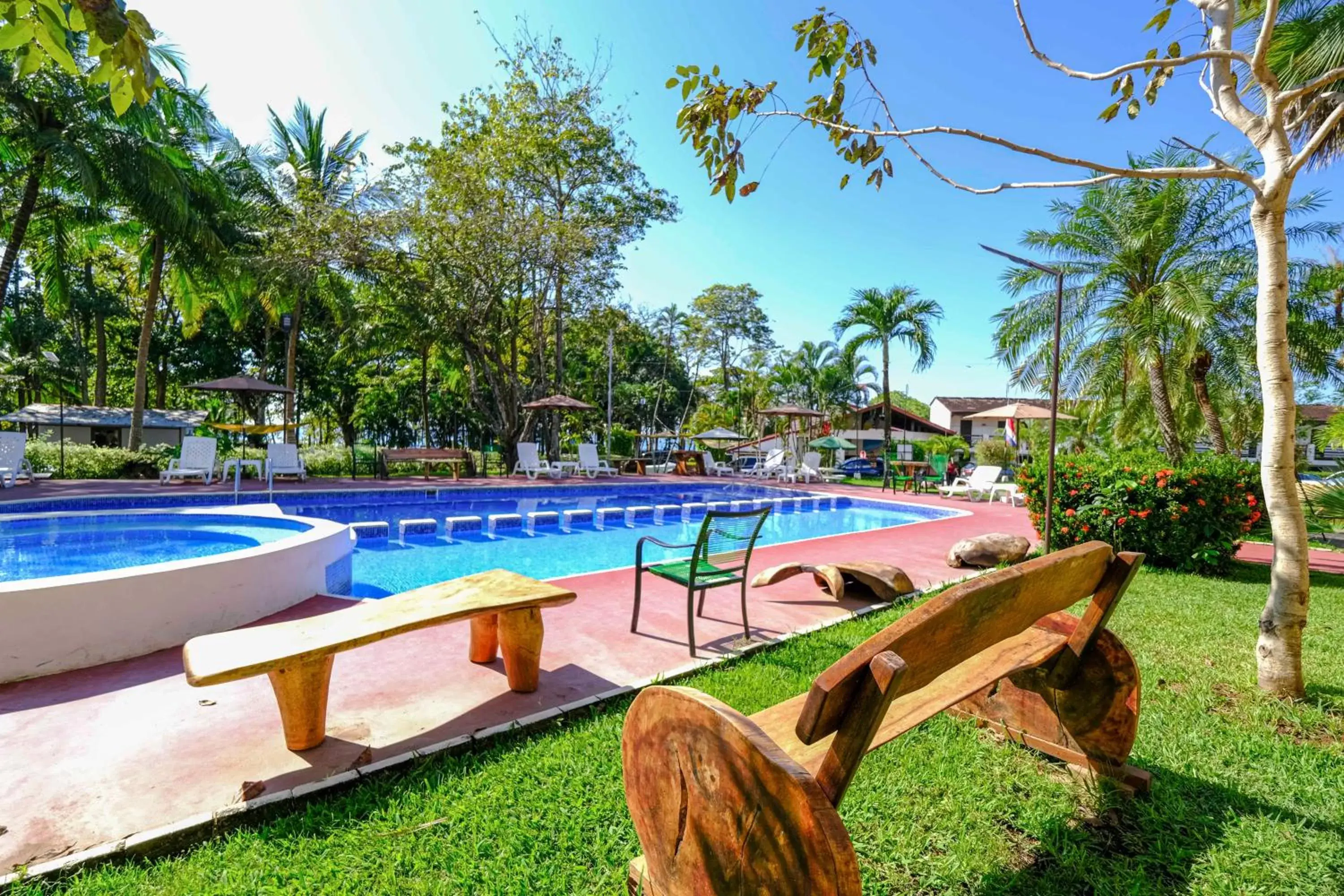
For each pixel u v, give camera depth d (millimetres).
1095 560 2340
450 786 2629
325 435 40500
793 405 36219
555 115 20859
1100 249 14453
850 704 1545
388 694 3492
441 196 19172
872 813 2516
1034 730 2988
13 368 30078
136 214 16688
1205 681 3873
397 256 19312
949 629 1658
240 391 15234
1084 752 2811
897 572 6086
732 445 35750
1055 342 7574
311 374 32469
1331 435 14391
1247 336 13773
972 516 13641
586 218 21281
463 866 2166
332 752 2852
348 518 12078
